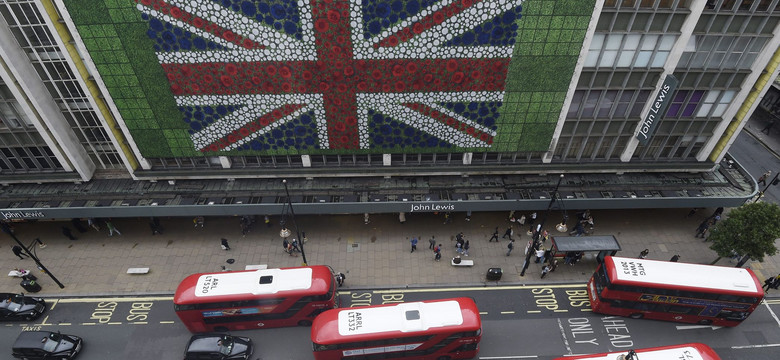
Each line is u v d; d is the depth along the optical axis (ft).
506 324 104.99
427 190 119.65
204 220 133.39
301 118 106.22
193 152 113.80
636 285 94.94
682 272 95.81
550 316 106.83
